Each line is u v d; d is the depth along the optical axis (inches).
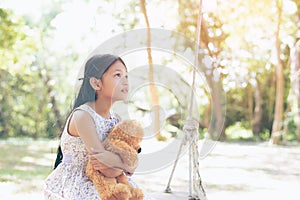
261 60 420.8
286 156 318.0
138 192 95.3
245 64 406.6
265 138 477.1
